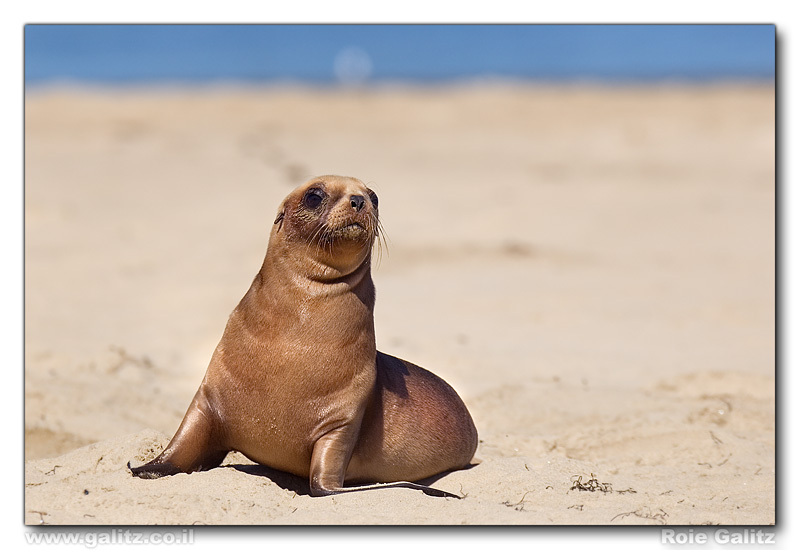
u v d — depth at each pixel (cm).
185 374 4025
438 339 4619
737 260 6662
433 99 15712
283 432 2384
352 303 2402
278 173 9919
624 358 4325
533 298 5575
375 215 2405
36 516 2144
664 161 10581
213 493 2264
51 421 3216
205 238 7225
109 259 6556
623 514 2283
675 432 3062
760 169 10094
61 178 9269
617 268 6419
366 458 2528
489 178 9762
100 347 4406
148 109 14012
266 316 2383
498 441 3083
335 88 19462
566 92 17088
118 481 2323
